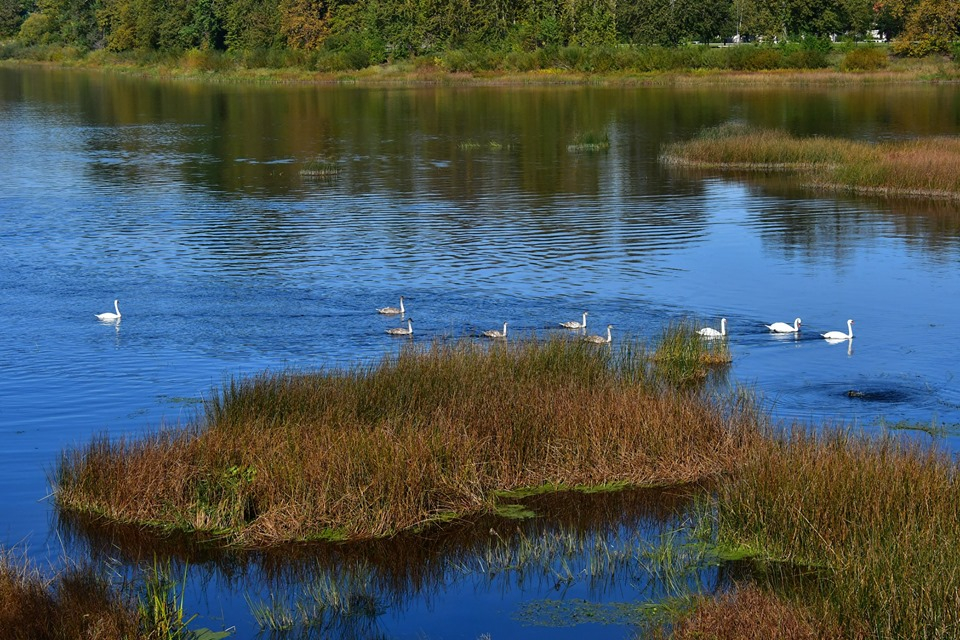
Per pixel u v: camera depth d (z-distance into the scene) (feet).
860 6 449.89
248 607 50.37
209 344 91.25
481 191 171.01
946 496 51.55
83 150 231.30
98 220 148.66
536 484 62.18
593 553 54.80
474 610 49.98
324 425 61.62
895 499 51.44
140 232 139.85
